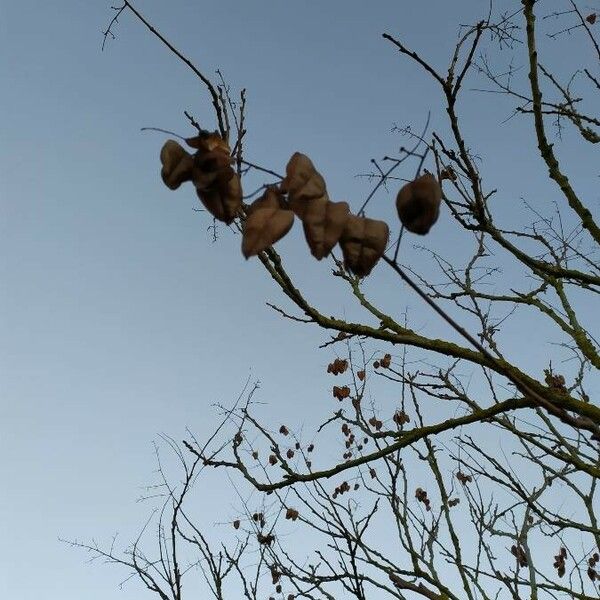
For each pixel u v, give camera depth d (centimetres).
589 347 452
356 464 452
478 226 403
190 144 225
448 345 400
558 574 594
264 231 203
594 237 409
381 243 207
